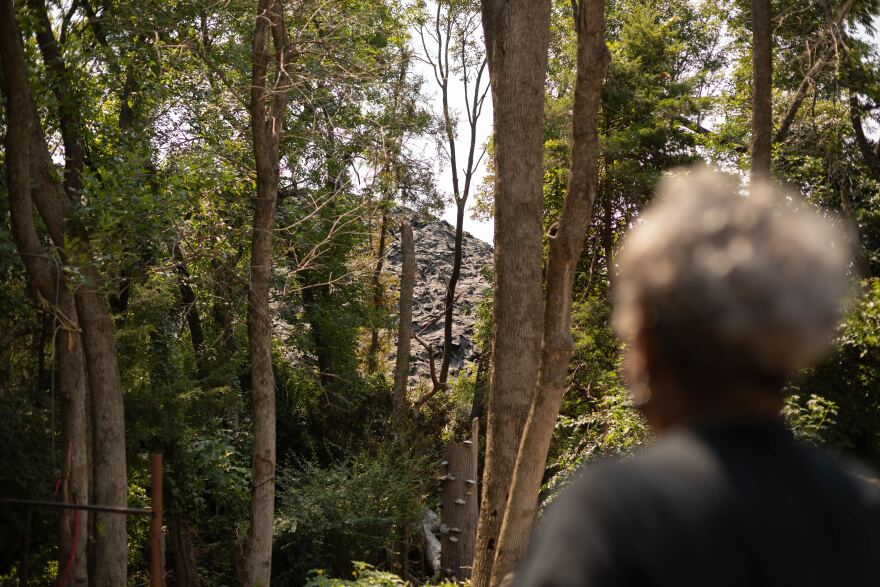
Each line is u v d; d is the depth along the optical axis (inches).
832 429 471.8
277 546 773.3
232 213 638.5
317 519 755.4
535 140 323.3
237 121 578.6
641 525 35.3
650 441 375.6
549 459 588.7
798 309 37.0
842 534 35.3
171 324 721.6
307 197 808.9
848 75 804.6
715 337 37.5
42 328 585.9
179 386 697.6
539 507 378.0
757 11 574.6
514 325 316.5
